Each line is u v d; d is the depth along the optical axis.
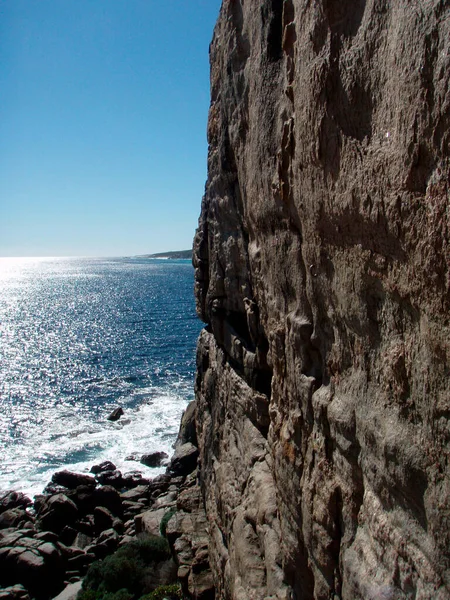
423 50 3.16
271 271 7.45
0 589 19.05
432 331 3.27
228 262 11.31
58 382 52.50
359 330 4.46
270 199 7.03
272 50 7.24
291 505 6.50
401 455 3.64
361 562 4.27
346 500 4.84
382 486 4.04
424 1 3.20
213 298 12.59
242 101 9.00
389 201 3.62
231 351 11.51
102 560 19.06
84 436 36.38
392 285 3.77
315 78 4.65
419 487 3.52
